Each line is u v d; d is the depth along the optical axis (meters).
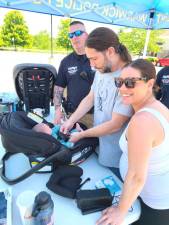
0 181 1.03
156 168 0.85
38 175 1.07
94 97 1.24
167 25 3.60
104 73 1.08
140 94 0.83
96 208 0.87
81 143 1.16
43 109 1.79
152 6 3.63
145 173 0.74
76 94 1.94
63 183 0.98
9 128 0.97
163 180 0.88
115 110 1.03
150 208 0.95
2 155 1.22
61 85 2.00
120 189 0.99
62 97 2.03
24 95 1.68
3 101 1.72
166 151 0.81
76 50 1.85
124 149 0.91
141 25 3.78
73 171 1.04
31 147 0.98
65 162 1.08
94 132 1.11
